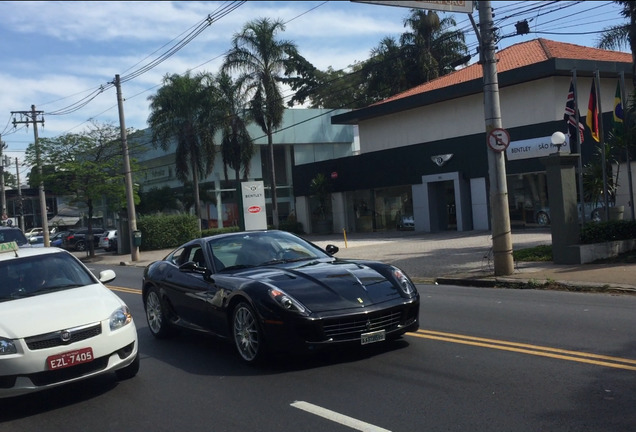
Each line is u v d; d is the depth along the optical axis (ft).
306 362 23.59
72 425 19.04
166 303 30.19
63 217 224.53
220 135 146.20
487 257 54.08
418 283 48.01
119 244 127.03
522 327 27.81
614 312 30.32
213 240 28.25
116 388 22.61
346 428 16.57
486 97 45.03
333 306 21.77
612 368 20.45
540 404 17.37
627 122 59.98
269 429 17.02
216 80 130.72
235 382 21.94
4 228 62.08
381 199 116.98
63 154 123.34
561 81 91.56
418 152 106.22
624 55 102.89
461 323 29.53
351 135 167.12
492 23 44.96
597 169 63.26
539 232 83.35
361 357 23.70
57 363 19.88
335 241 103.91
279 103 124.67
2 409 21.34
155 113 132.05
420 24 158.81
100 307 21.85
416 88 121.70
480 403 17.76
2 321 20.43
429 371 21.31
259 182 94.32
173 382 22.76
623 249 50.16
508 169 91.86
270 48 121.80
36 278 24.64
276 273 24.17
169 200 155.02
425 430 15.98
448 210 104.73
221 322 25.08
